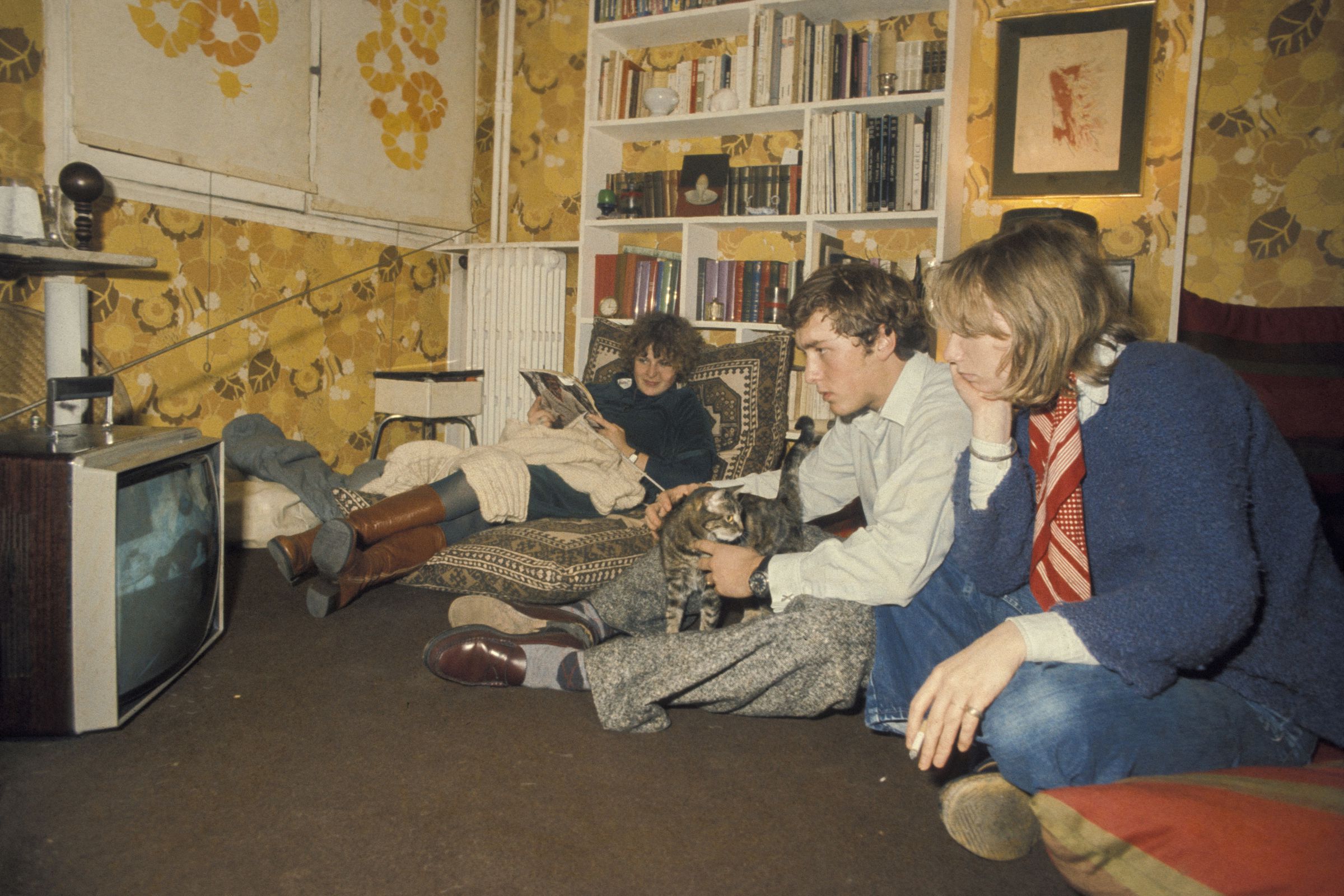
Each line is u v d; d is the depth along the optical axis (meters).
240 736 1.62
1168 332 2.92
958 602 1.45
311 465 3.35
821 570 1.53
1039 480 1.26
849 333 1.54
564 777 1.50
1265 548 1.12
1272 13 2.98
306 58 3.72
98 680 1.53
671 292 3.72
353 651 2.12
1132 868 0.89
